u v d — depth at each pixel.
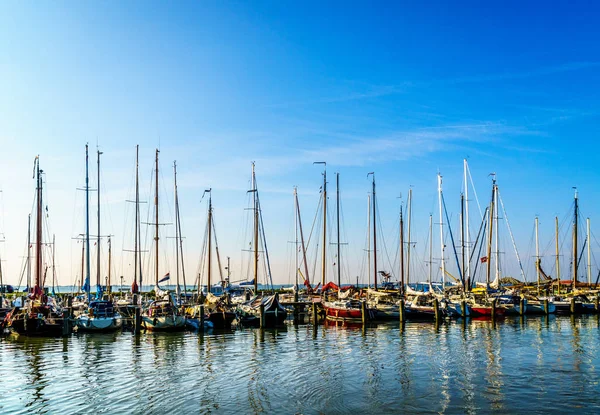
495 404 24.19
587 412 22.95
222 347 41.03
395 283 84.00
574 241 93.38
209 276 75.69
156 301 56.00
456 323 59.22
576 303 73.69
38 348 40.69
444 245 81.06
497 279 82.50
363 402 24.64
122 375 30.44
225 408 23.73
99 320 49.69
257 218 75.50
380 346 41.09
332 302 63.47
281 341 44.44
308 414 22.84
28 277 72.25
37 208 55.91
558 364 32.97
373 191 81.38
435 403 24.44
